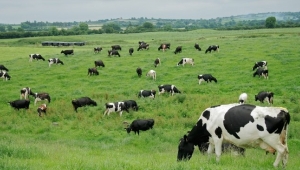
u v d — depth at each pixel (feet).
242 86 110.52
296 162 40.98
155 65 141.79
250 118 34.53
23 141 63.21
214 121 37.19
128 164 32.63
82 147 61.62
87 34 488.02
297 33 240.12
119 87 116.88
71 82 125.29
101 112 90.63
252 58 143.95
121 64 148.66
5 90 116.88
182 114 86.84
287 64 131.75
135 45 224.33
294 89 103.35
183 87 113.09
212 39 225.15
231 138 36.37
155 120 81.25
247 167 34.50
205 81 120.37
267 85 110.42
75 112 90.99
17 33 436.35
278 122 33.58
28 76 135.74
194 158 43.39
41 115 89.40
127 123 81.71
